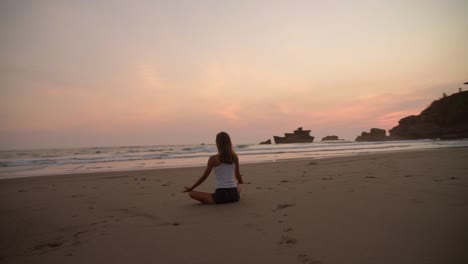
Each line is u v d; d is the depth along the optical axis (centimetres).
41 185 791
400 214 357
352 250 259
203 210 443
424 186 529
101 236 340
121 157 2047
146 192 646
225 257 261
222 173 486
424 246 257
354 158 1280
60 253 293
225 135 490
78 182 840
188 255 271
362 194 491
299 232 316
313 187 598
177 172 1045
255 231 329
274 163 1207
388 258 238
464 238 269
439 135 5234
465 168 763
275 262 245
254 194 554
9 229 381
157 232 345
